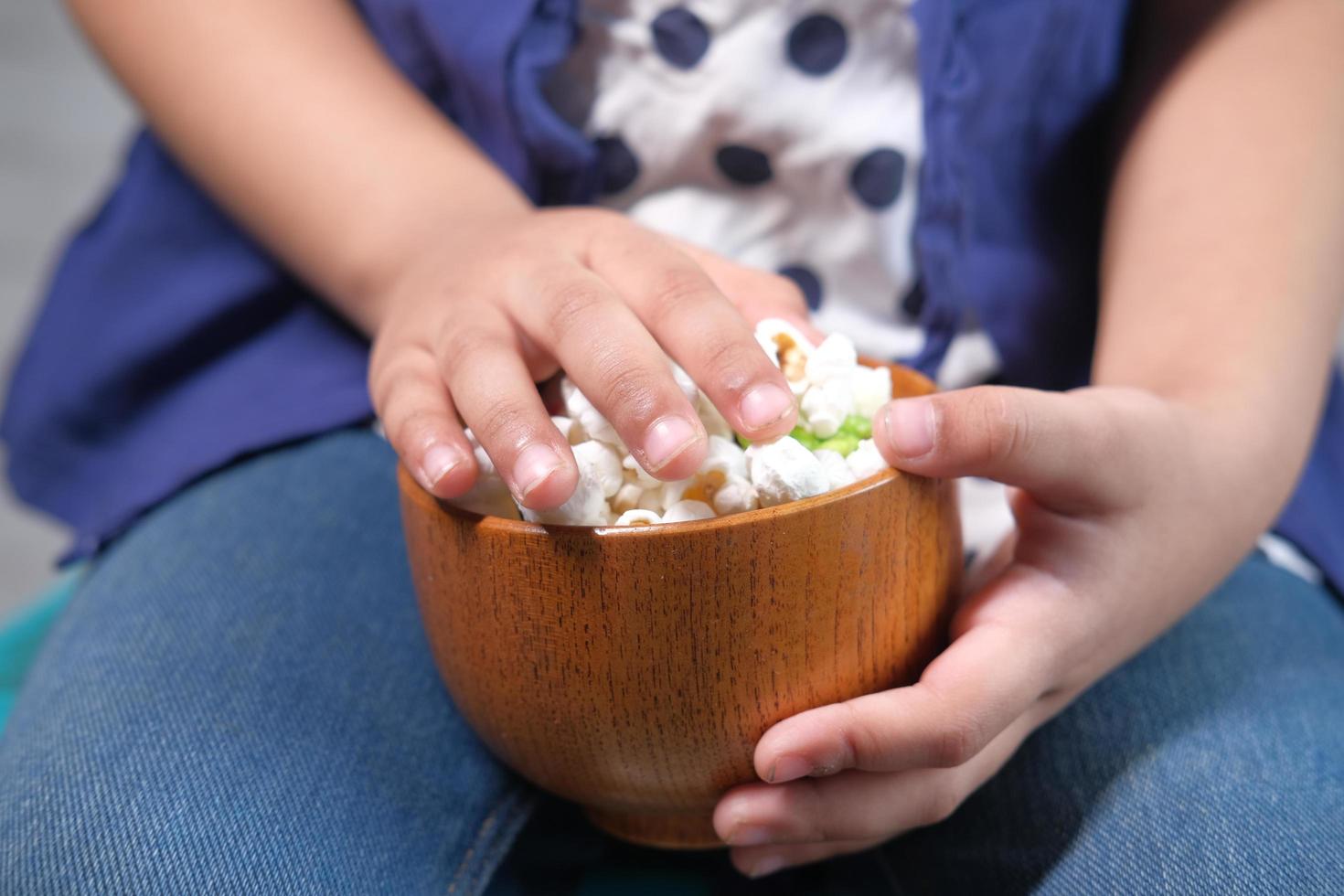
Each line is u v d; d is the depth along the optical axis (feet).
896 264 1.90
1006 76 1.81
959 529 1.42
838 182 1.88
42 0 5.95
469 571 1.32
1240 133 1.71
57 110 5.35
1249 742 1.49
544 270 1.42
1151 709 1.54
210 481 1.84
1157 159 1.77
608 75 1.87
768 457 1.30
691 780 1.36
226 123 1.84
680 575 1.26
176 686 1.53
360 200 1.77
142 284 1.98
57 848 1.39
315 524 1.74
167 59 1.87
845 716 1.31
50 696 1.56
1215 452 1.48
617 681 1.30
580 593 1.28
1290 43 1.74
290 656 1.58
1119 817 1.45
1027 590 1.41
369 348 1.93
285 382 1.91
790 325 1.46
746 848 1.42
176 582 1.66
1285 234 1.64
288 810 1.42
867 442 1.37
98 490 1.96
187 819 1.40
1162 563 1.45
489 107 1.87
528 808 1.55
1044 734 1.54
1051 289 1.87
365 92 1.86
